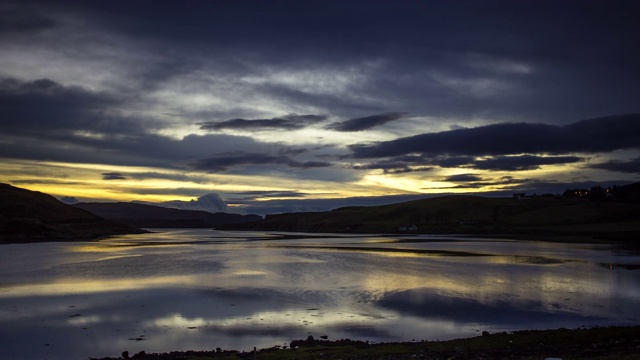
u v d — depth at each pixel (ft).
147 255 308.40
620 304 138.41
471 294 154.20
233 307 136.26
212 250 358.43
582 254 300.61
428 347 90.43
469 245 404.57
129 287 169.07
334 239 557.33
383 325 116.26
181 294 155.74
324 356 84.33
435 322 119.03
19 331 108.99
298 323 118.42
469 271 211.20
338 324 117.39
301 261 263.29
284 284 176.04
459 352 84.23
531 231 630.33
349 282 180.04
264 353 88.22
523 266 230.89
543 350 82.74
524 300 144.46
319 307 136.26
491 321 119.55
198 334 108.27
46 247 398.21
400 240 510.99
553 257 279.69
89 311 129.90
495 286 169.27
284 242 488.44
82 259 276.41
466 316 124.88
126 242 493.77
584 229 601.21
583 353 76.95
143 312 129.39
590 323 116.57
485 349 86.12
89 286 170.81
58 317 122.62
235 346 98.68
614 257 278.05
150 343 100.89
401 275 198.80
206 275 201.67
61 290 161.99
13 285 172.35
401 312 129.80
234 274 204.85
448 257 283.59
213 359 83.76
